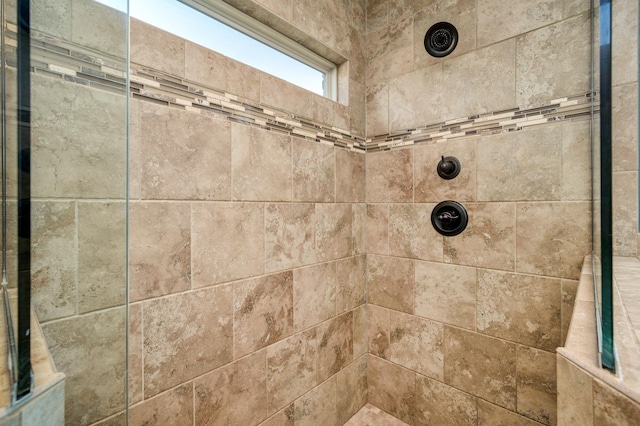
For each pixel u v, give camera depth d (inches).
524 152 45.4
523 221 45.6
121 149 20.2
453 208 52.4
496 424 48.0
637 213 30.9
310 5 51.6
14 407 13.1
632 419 14.1
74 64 19.5
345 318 59.3
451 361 53.0
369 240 64.6
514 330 46.5
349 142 60.7
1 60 16.4
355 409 61.2
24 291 16.4
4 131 16.7
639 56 27.3
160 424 33.0
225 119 39.5
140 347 31.5
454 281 52.7
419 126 57.0
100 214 20.0
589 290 29.7
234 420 40.2
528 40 45.0
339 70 61.4
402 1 59.4
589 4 39.9
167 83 33.8
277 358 46.1
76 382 18.0
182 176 35.0
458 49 52.1
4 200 16.5
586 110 40.3
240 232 41.1
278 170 46.6
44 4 18.4
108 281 20.1
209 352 37.6
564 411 19.0
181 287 34.9
